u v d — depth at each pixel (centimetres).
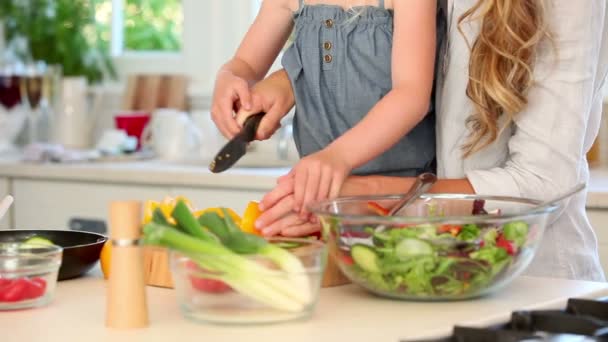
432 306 115
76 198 293
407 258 113
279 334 102
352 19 153
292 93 155
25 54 369
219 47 354
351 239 116
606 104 291
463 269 113
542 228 119
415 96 139
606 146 292
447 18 159
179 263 108
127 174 282
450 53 158
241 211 266
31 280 116
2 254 117
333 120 157
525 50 145
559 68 145
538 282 130
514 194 143
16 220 305
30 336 102
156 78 354
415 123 140
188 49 360
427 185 127
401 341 94
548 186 145
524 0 145
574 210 164
